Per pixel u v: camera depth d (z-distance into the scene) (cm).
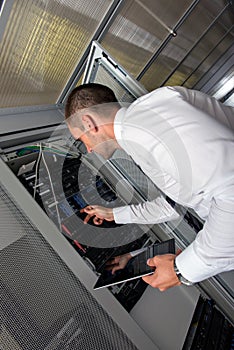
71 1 123
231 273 106
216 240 75
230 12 245
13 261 59
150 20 180
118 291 85
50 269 61
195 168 71
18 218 64
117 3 144
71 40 138
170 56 228
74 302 62
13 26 107
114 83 134
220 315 99
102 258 78
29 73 128
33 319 56
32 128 123
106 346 61
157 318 86
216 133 71
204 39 247
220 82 295
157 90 83
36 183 83
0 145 103
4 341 53
